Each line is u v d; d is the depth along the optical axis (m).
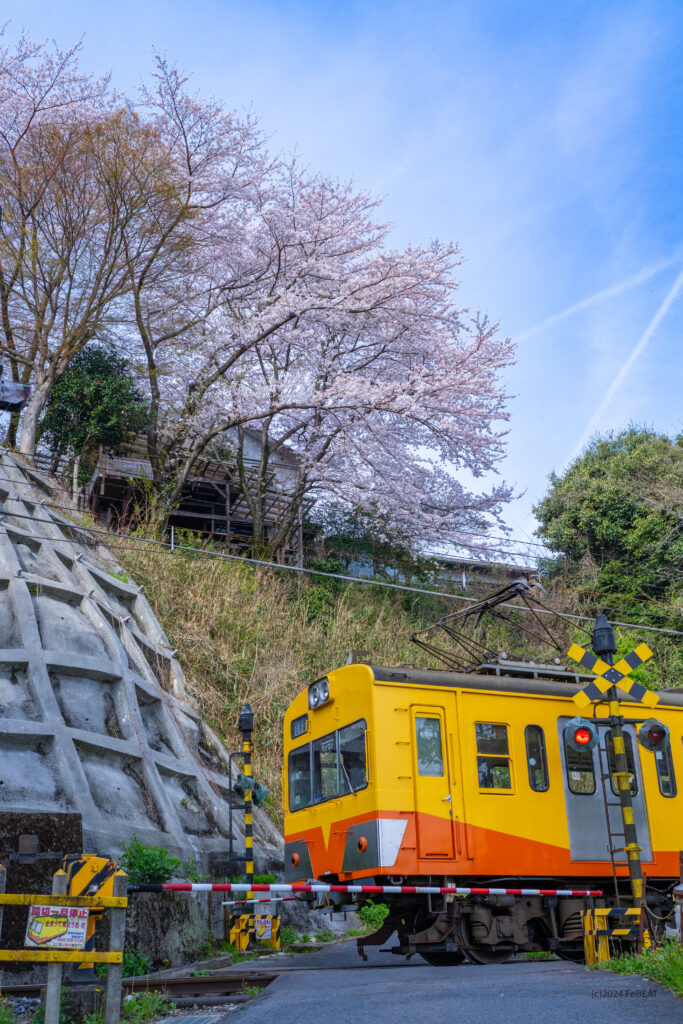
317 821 10.71
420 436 27.44
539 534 35.03
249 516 29.02
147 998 6.85
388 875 9.45
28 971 8.22
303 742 11.41
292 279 26.44
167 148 25.48
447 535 28.03
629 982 6.31
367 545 29.11
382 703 10.02
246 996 7.53
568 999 5.67
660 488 31.86
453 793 10.02
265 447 27.22
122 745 13.19
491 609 14.39
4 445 24.22
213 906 12.60
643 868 11.16
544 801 10.62
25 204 23.42
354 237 27.38
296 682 21.58
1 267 23.86
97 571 18.27
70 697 13.41
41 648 13.41
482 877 10.13
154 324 27.33
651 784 11.70
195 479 26.95
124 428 26.00
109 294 24.41
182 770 14.88
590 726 9.86
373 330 26.78
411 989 6.62
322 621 25.08
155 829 12.26
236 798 16.36
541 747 10.90
